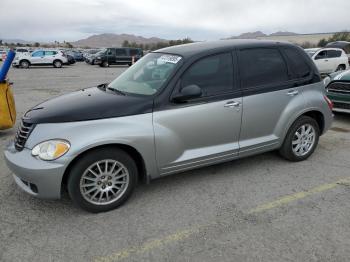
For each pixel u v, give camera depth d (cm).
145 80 426
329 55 2011
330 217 360
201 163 422
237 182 446
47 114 362
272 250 306
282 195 411
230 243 317
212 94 416
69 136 343
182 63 406
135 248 311
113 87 452
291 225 345
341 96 715
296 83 484
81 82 1734
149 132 375
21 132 370
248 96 440
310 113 516
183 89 385
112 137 353
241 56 445
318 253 301
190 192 418
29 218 361
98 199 370
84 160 350
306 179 455
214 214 368
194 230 338
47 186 342
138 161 396
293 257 296
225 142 436
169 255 301
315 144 525
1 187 430
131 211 376
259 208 380
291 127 489
